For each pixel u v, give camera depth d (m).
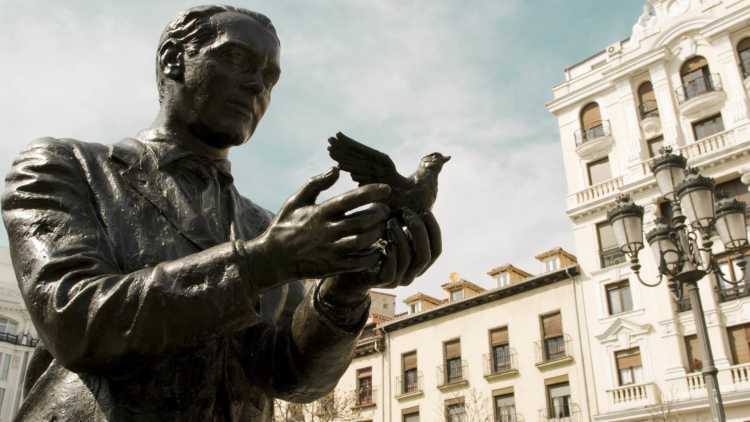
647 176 21.09
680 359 18.70
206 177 1.46
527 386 21.75
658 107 22.12
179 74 1.45
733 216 7.56
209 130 1.44
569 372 20.92
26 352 32.16
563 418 20.64
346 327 1.32
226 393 1.27
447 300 29.28
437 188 1.30
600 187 22.34
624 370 19.91
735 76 20.75
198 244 1.33
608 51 23.92
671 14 22.78
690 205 7.54
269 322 1.45
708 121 21.16
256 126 1.52
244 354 1.37
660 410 18.34
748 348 17.84
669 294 19.52
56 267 1.10
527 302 22.73
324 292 1.29
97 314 1.02
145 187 1.35
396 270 1.18
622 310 20.58
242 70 1.43
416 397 24.50
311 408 22.69
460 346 24.08
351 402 26.02
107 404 1.14
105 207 1.28
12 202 1.20
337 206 1.07
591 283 21.39
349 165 1.25
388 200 1.23
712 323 18.36
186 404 1.19
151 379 1.17
